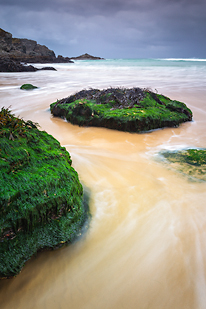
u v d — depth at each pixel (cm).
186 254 275
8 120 335
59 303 224
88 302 225
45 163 319
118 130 746
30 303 223
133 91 948
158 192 391
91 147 610
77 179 345
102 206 352
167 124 794
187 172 458
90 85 2009
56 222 278
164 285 241
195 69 4056
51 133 736
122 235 302
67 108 849
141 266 260
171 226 317
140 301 227
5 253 234
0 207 229
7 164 268
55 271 252
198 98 1330
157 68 4466
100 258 269
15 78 2542
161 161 515
